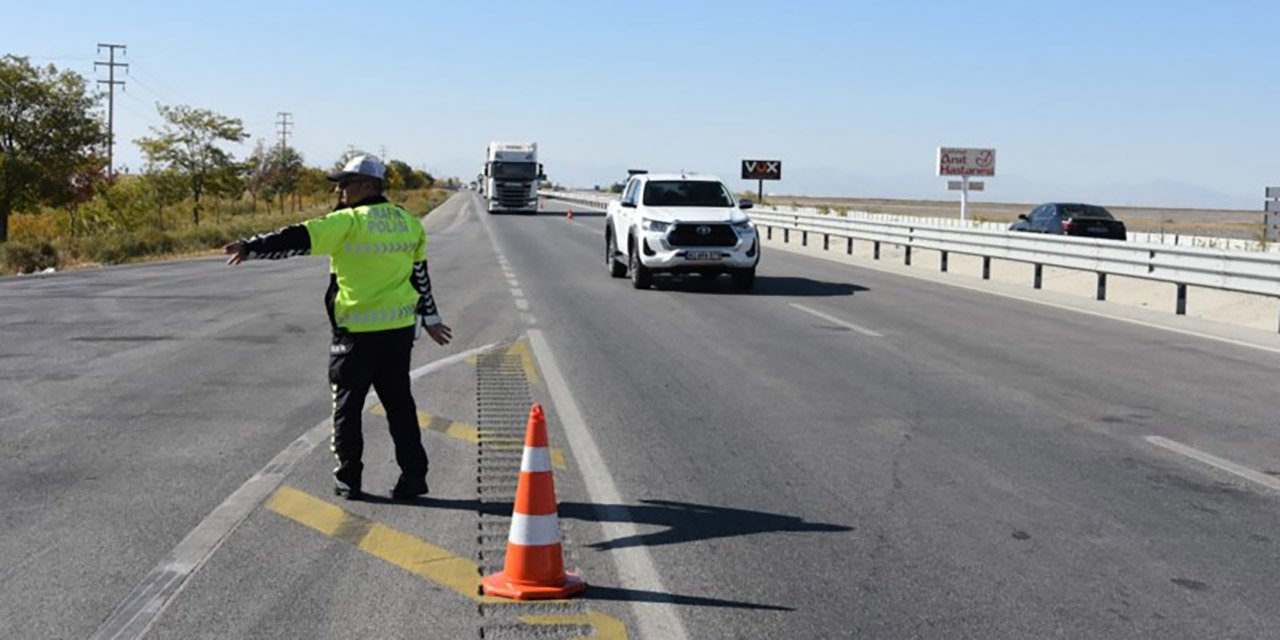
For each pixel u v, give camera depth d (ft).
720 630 15.58
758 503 21.86
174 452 25.35
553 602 16.58
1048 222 113.09
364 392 21.66
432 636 15.24
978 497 22.40
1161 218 287.69
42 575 17.44
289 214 215.10
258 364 37.68
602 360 39.06
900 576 17.84
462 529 20.02
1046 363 39.27
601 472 24.04
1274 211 119.44
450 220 183.93
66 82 134.41
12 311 53.21
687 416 29.84
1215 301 64.28
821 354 40.91
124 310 53.72
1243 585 17.62
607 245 75.41
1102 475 24.21
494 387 33.81
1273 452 26.43
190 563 18.04
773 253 104.58
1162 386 34.96
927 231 84.69
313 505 21.38
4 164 126.62
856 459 25.39
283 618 15.81
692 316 52.37
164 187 170.60
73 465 24.13
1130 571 18.21
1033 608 16.56
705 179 69.41
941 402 32.09
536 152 200.34
